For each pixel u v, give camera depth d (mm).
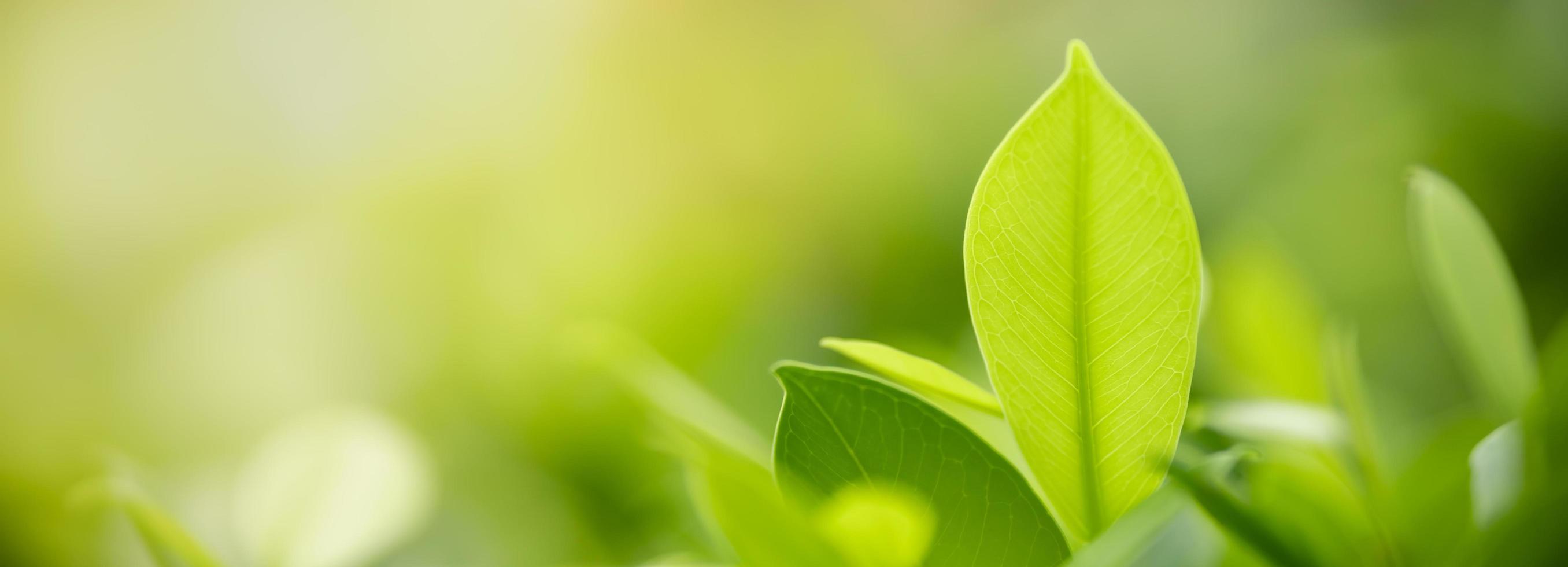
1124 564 326
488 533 477
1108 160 333
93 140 914
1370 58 881
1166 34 961
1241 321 447
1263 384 442
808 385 342
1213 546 353
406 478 416
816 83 907
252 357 635
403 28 941
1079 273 335
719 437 373
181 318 654
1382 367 633
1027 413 339
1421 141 754
